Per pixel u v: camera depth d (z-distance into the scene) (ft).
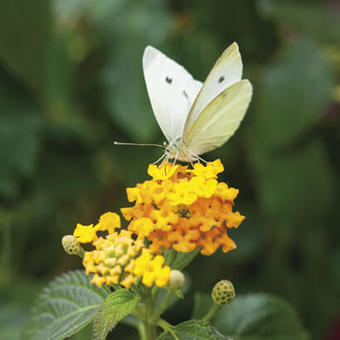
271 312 1.50
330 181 1.76
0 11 1.71
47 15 1.75
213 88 1.50
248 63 1.81
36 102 1.78
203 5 1.76
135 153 1.77
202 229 1.39
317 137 1.77
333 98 1.77
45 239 1.83
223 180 1.80
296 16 1.78
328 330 1.75
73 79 1.81
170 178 1.44
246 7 1.76
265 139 1.75
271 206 1.76
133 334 1.71
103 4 1.77
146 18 1.75
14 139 1.73
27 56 1.76
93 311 1.43
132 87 1.73
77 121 1.83
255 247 1.77
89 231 1.41
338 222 1.78
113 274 1.38
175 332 1.40
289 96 1.75
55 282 1.45
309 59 1.76
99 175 1.81
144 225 1.40
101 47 1.76
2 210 1.76
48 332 1.43
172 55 1.75
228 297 1.40
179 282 1.38
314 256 1.78
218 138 1.54
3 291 1.69
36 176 1.77
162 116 1.49
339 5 1.80
